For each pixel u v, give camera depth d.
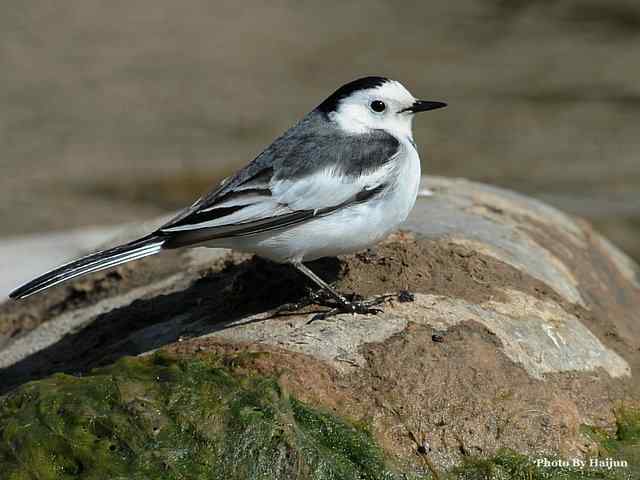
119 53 33.69
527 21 35.44
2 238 21.62
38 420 9.42
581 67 31.16
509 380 9.84
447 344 9.96
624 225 20.81
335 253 10.78
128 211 23.38
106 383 9.59
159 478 8.82
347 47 33.97
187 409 9.20
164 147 26.95
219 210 10.31
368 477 8.94
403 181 10.66
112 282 13.63
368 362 9.70
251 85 30.95
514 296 11.05
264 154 10.83
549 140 26.02
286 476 8.87
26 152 26.88
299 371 9.48
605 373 10.68
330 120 11.18
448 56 32.75
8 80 31.44
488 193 14.02
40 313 13.89
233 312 11.11
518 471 9.23
